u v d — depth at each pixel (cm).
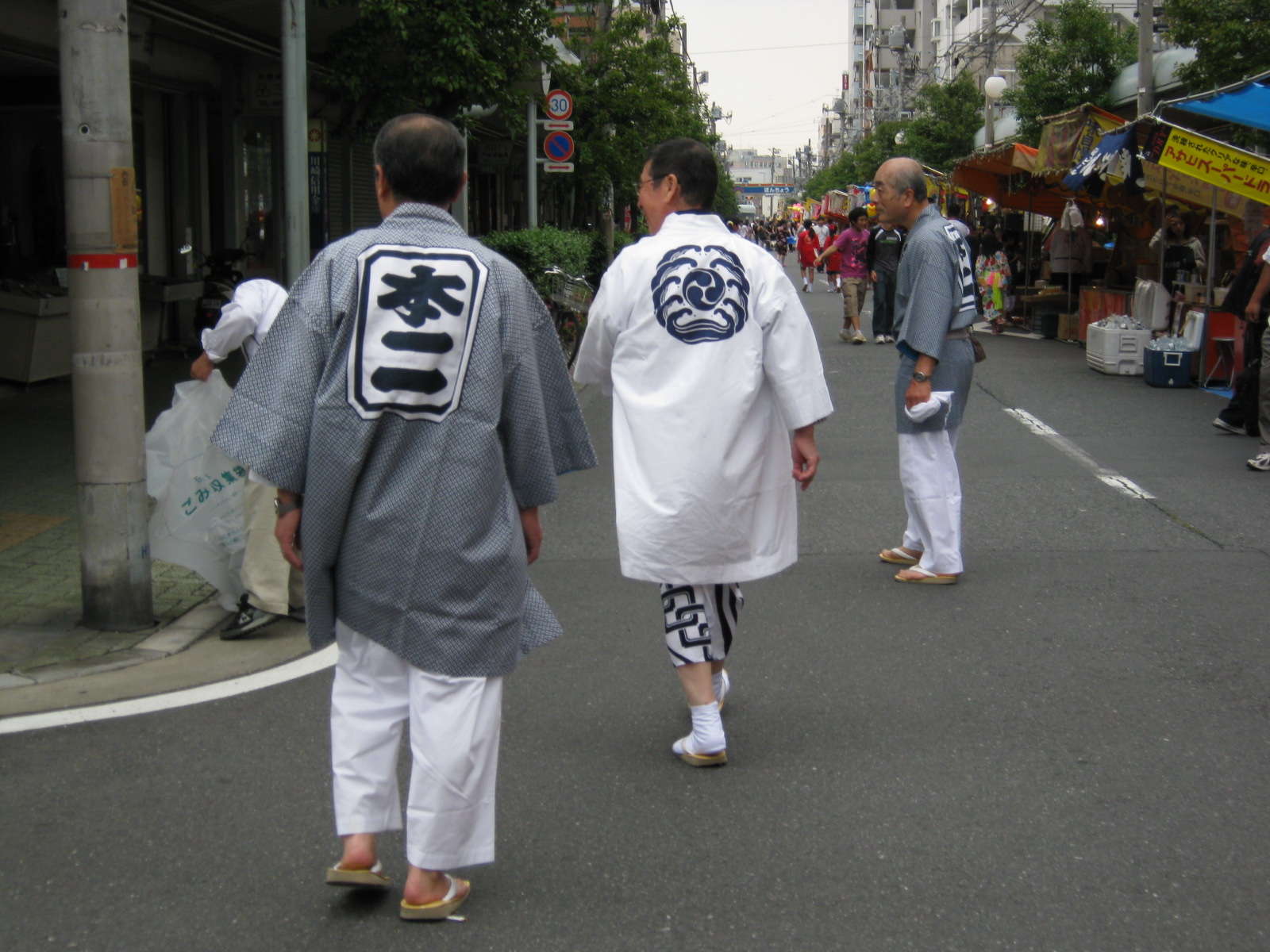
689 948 302
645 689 481
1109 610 570
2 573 643
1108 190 1684
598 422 1159
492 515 301
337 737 315
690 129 2788
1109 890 327
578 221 2762
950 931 308
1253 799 380
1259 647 519
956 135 3850
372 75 1210
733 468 401
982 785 392
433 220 298
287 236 826
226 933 310
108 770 408
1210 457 923
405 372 289
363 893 330
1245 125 1188
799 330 403
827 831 362
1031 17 3772
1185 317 1349
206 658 521
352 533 297
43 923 315
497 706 312
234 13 1259
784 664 506
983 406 1178
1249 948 299
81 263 533
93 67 514
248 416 291
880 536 714
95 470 543
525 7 1235
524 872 340
